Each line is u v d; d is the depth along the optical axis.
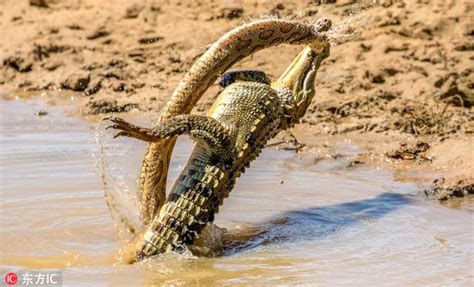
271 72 45.53
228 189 27.86
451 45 45.94
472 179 33.72
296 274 26.31
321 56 29.83
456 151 37.16
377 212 31.33
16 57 50.47
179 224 27.27
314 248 28.23
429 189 33.41
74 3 55.44
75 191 32.84
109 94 46.66
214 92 44.47
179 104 28.06
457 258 27.31
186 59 48.72
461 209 31.67
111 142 39.06
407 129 40.28
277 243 28.67
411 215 31.02
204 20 51.59
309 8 47.59
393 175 35.47
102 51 50.59
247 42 28.47
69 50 50.94
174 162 36.66
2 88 48.72
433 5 48.34
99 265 27.00
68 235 29.02
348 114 42.16
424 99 42.53
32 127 42.59
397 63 45.09
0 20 54.66
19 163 36.41
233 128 27.89
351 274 26.27
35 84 48.75
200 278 26.11
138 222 28.66
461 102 42.34
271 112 28.53
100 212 30.88
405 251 27.89
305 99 29.44
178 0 53.38
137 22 52.44
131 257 27.19
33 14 54.94
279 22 28.72
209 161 27.62
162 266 26.78
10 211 30.86
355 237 29.08
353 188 33.88
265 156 37.81
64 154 37.66
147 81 47.41
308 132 40.62
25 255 27.61
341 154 37.91
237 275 26.30
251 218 30.73
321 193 33.28
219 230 28.80
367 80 44.28
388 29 47.47
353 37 47.09
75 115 44.44
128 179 32.03
